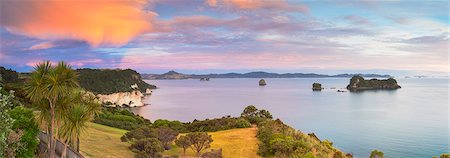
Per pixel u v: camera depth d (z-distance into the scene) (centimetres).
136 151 4416
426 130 13838
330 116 18288
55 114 2864
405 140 11594
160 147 4388
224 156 4850
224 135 6266
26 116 2803
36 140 2808
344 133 13200
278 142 4962
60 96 2869
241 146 5375
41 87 2711
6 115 1542
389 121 16600
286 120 16650
